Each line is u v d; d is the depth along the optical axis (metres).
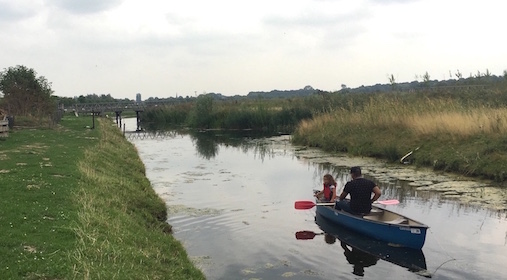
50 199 9.51
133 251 7.55
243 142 33.56
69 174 12.48
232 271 8.80
